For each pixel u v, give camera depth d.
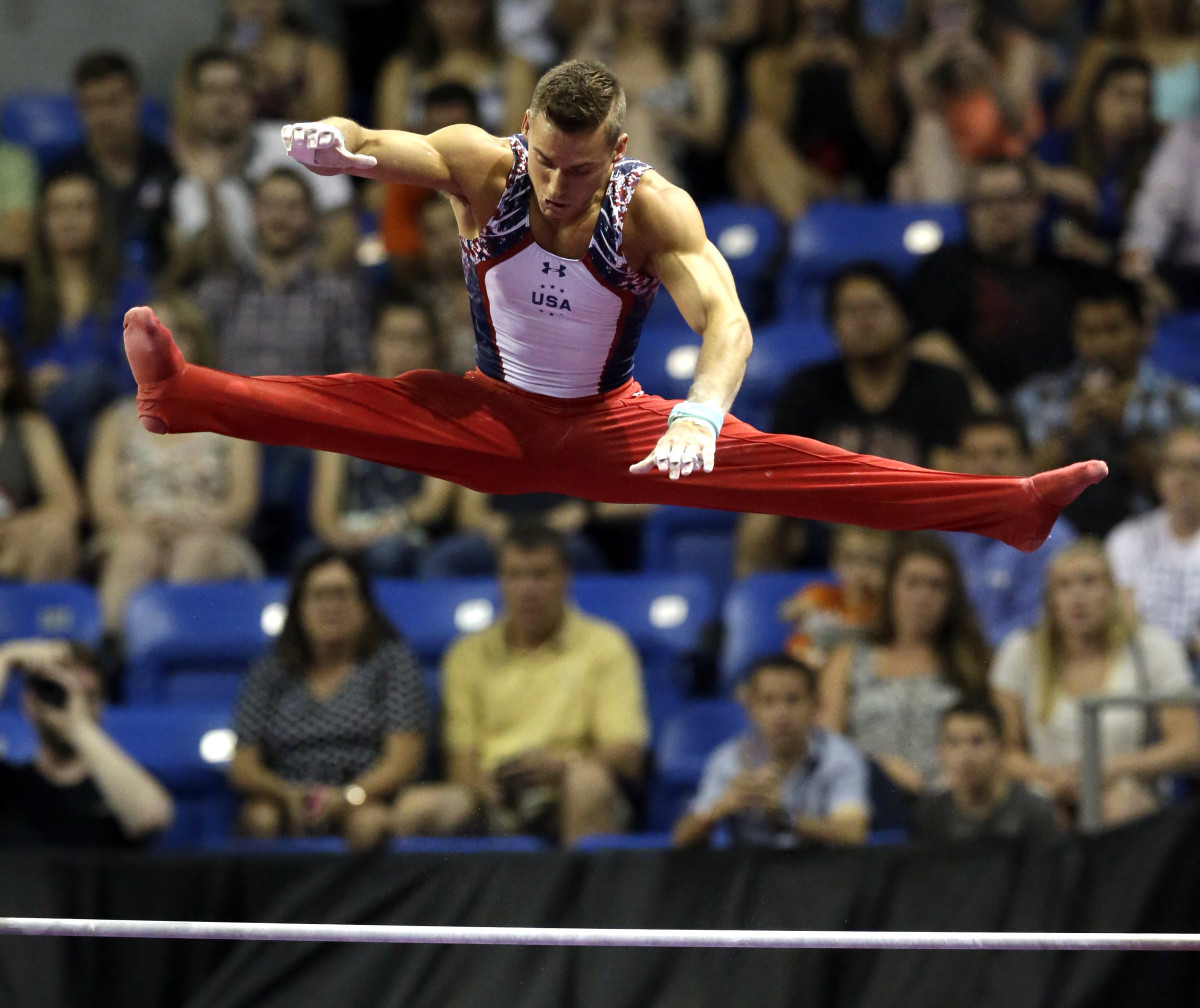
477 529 25.31
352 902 17.19
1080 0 35.00
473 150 11.73
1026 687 21.08
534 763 19.89
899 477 12.48
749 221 30.12
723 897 17.14
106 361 27.92
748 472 12.49
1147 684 20.66
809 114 30.72
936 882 17.16
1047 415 25.88
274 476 26.28
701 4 33.50
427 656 23.25
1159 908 16.94
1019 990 16.91
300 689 20.94
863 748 20.58
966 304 26.84
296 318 26.72
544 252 11.83
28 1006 17.20
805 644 21.75
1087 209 29.55
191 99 29.38
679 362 27.27
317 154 11.11
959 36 30.69
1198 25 32.59
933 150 30.69
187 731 21.86
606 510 25.89
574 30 32.84
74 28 34.06
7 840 19.53
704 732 21.84
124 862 17.20
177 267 28.39
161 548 24.98
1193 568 23.19
